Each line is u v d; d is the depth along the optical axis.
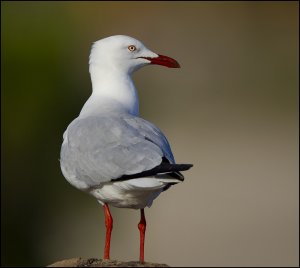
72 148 9.50
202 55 35.78
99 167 9.16
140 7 37.53
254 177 24.78
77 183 9.53
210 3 38.72
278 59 36.03
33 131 21.94
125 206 9.56
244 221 21.44
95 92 10.65
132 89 10.75
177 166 8.67
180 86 32.66
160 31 36.69
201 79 33.97
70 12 28.78
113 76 10.67
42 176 21.27
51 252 20.48
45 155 21.59
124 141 9.16
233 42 36.91
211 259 19.94
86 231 20.62
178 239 20.55
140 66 10.91
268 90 33.75
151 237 20.50
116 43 10.70
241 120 30.50
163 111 30.47
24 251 20.50
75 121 9.91
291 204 22.73
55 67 24.19
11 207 20.80
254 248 20.39
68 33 26.48
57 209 20.84
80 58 26.62
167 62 10.84
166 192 22.42
